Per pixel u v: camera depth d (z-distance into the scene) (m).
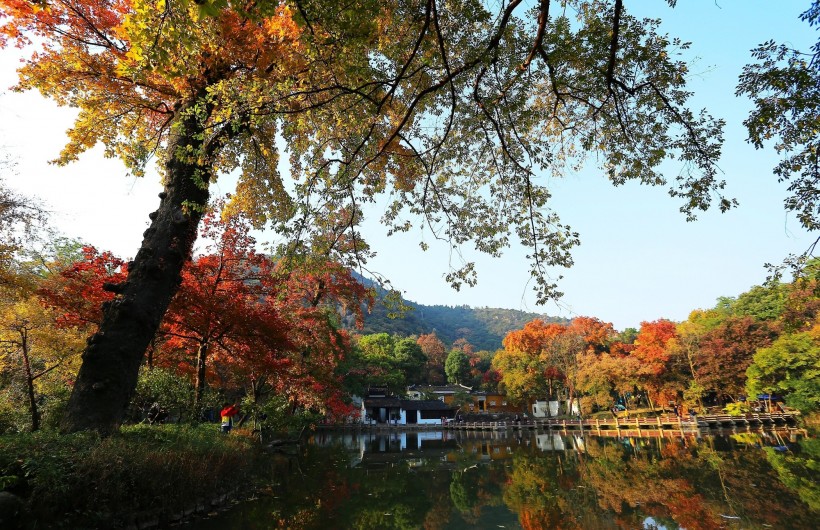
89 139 12.28
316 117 8.71
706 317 46.41
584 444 27.91
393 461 21.22
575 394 48.34
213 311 12.00
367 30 6.25
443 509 10.83
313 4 5.64
